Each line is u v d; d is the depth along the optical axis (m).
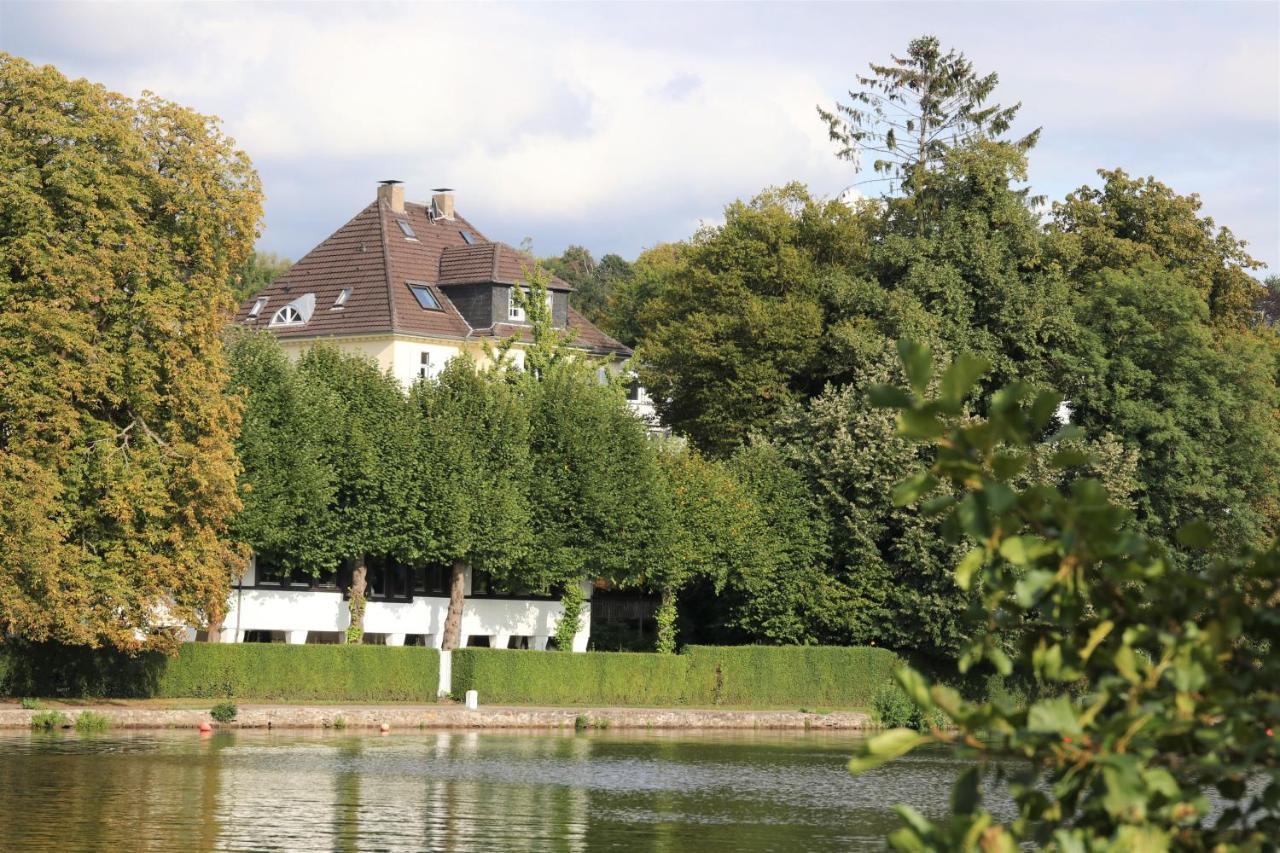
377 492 61.59
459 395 66.12
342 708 55.19
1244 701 6.16
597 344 98.06
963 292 80.31
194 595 52.12
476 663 60.81
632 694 65.06
